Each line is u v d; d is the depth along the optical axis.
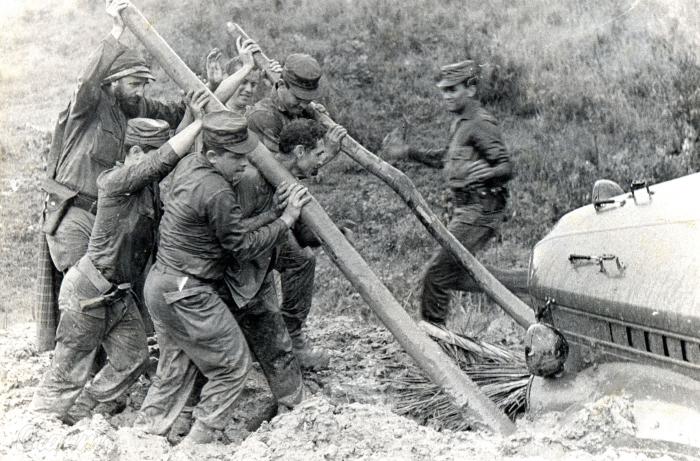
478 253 17.42
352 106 20.84
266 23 22.66
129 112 12.67
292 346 12.36
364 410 10.80
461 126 14.16
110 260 11.13
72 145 12.31
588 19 21.67
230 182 10.62
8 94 22.17
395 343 14.96
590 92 20.64
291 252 13.14
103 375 11.61
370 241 18.44
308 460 9.80
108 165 12.44
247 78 12.84
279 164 11.26
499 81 20.97
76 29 23.61
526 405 11.05
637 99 20.38
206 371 10.78
